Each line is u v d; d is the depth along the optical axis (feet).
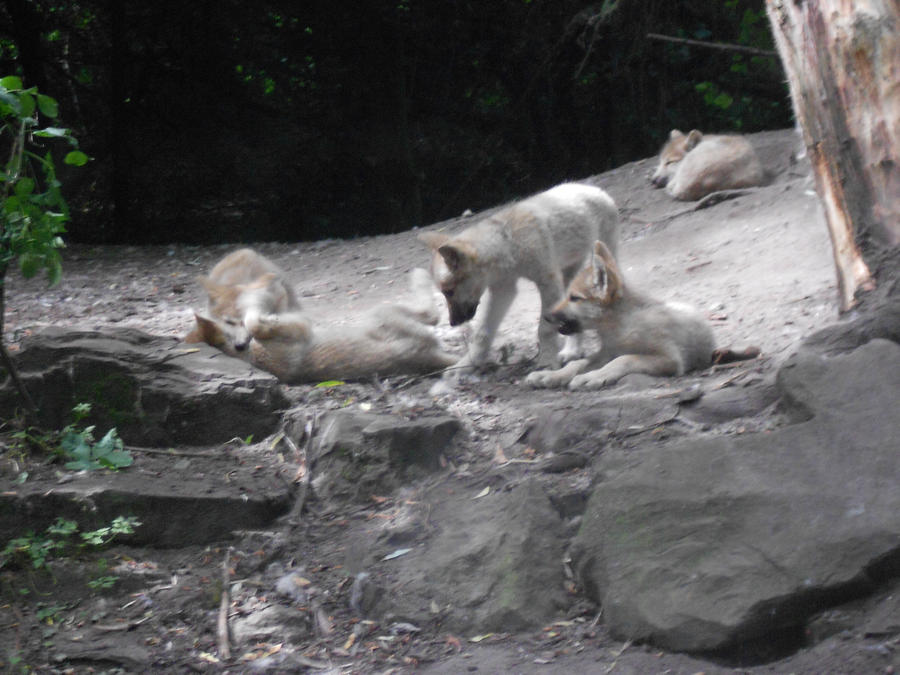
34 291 50.31
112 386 25.23
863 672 14.38
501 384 29.09
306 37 87.30
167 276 55.16
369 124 88.17
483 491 21.76
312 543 21.72
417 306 31.99
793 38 27.32
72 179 81.46
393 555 20.48
